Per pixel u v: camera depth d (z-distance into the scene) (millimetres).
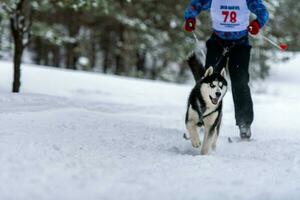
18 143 7191
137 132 9367
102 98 19156
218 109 8273
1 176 5672
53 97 12648
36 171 5957
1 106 10320
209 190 5641
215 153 8484
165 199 5270
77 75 28359
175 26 36688
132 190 5500
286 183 6234
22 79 24078
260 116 14383
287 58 38031
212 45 9648
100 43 50344
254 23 9258
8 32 36406
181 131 10016
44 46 49625
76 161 6648
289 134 11055
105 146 7895
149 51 39906
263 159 8039
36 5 20859
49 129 8617
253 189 5828
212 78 8203
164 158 7285
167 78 44531
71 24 44375
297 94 40781
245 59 9555
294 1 39250
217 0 9398
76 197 5164
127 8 35688
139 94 21875
